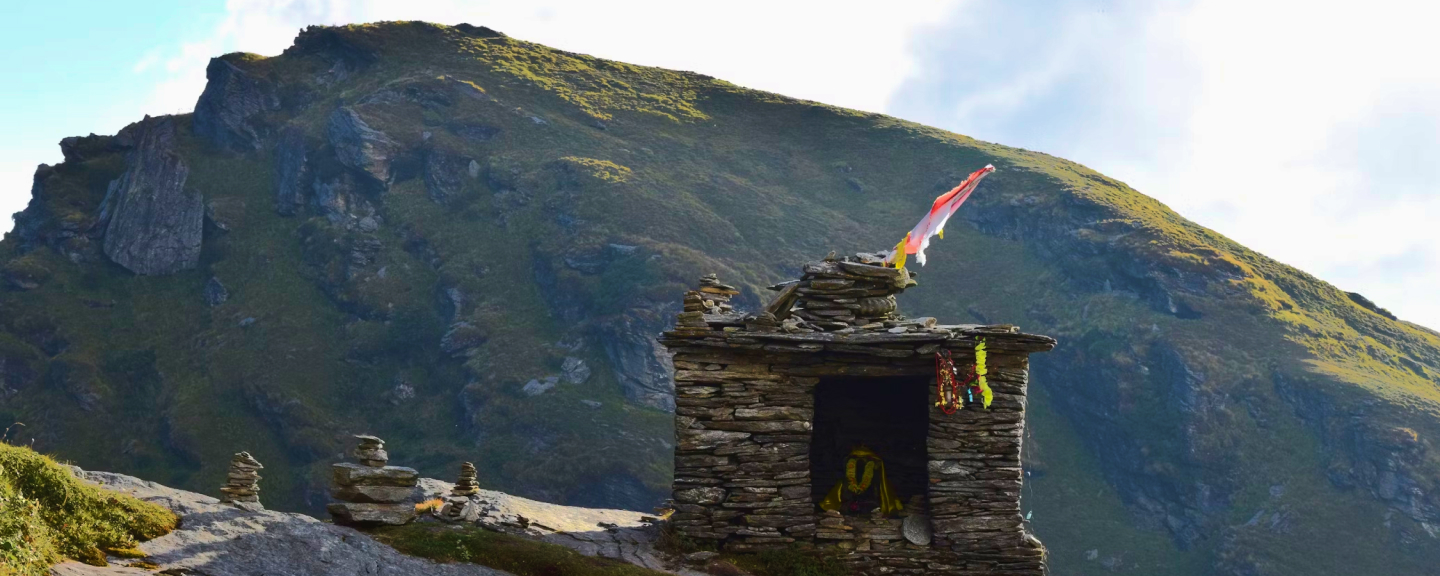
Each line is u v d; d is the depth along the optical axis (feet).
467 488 62.18
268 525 44.83
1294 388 440.86
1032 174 590.14
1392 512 395.75
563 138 581.12
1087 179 601.21
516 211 524.52
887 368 61.52
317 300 507.30
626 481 375.45
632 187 523.70
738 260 488.02
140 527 40.32
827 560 59.88
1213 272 495.00
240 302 508.12
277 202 564.30
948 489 60.95
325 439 423.23
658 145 609.83
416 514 57.00
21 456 38.78
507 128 579.48
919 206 586.86
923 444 72.59
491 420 415.64
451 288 485.56
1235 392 443.32
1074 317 496.23
